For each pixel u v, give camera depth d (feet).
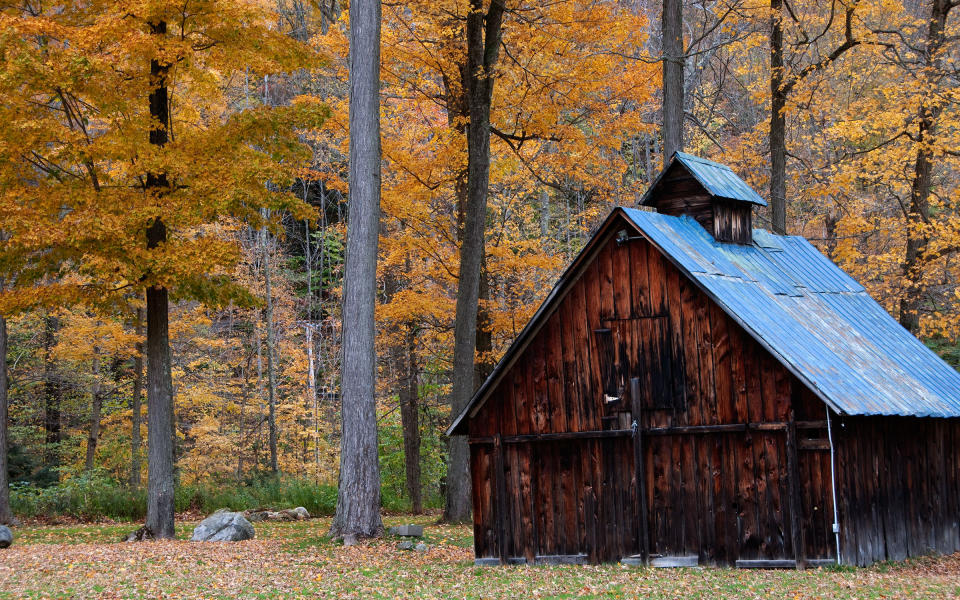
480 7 70.33
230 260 56.80
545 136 74.79
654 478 48.03
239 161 57.82
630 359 49.37
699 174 56.08
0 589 39.45
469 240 70.90
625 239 49.62
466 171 76.95
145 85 57.93
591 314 50.78
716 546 45.83
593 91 75.61
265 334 140.36
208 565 47.55
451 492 73.92
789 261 59.88
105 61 53.11
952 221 71.97
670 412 47.83
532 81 73.87
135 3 54.95
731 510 45.62
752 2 79.56
